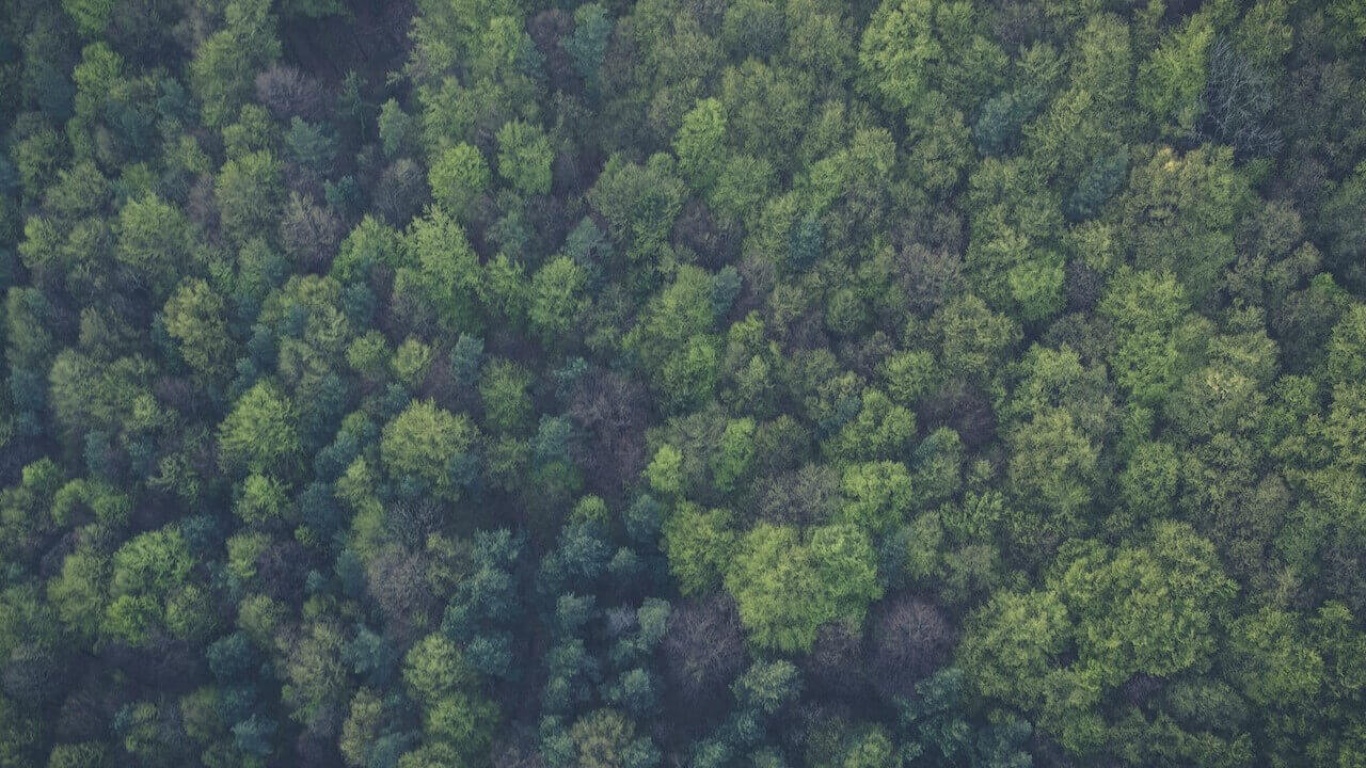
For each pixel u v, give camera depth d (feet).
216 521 272.31
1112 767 232.94
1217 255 245.24
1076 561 243.19
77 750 253.65
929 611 248.11
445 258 275.39
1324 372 235.81
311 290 273.54
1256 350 239.71
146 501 273.33
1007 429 257.96
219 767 256.32
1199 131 252.21
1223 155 245.04
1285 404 237.25
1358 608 225.15
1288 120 245.86
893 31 264.72
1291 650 226.17
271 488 267.59
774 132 277.23
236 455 269.85
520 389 274.16
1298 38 244.01
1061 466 246.68
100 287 280.31
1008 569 252.42
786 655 256.73
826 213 271.90
